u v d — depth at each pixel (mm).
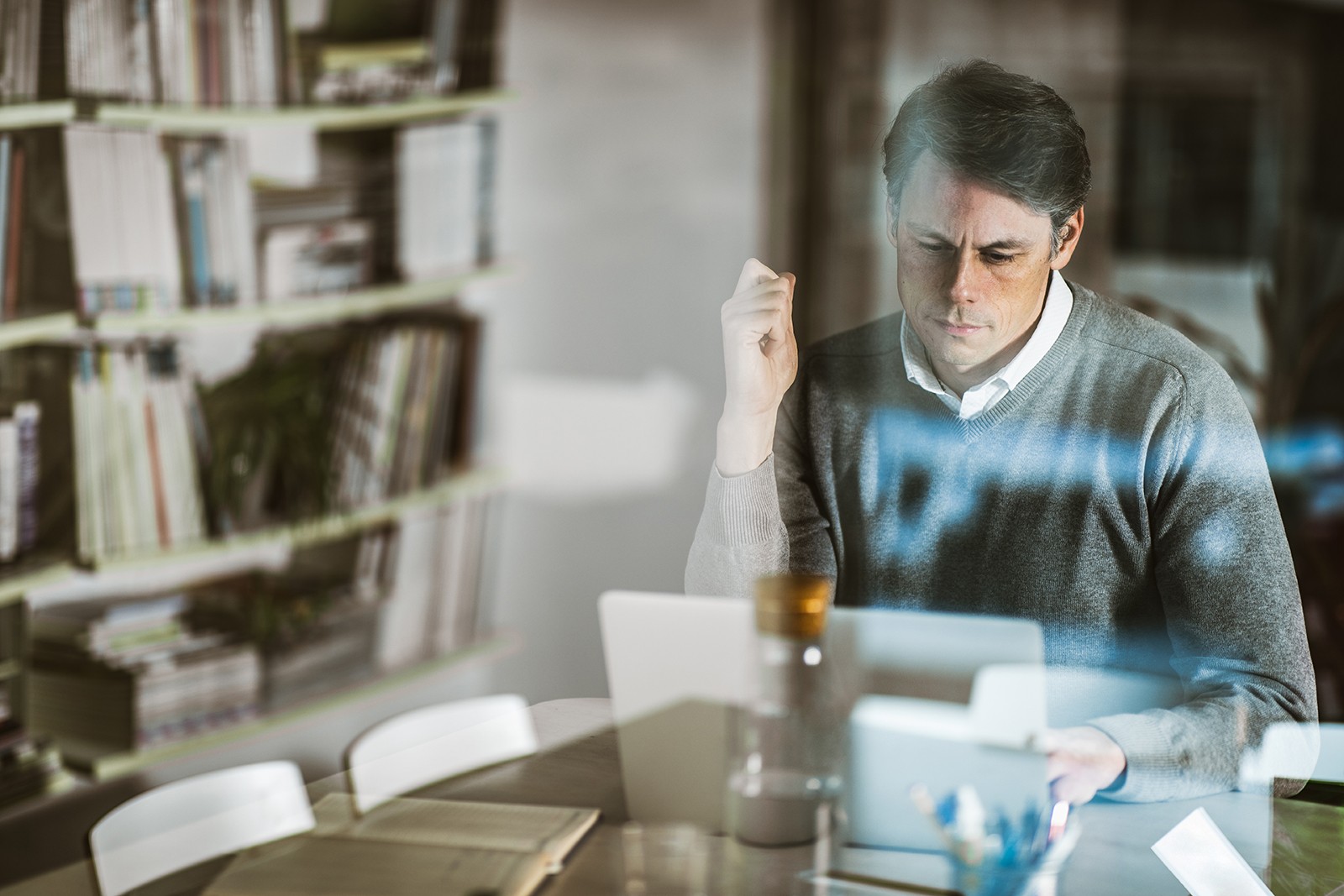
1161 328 1482
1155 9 3203
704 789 1182
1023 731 1230
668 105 2971
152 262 2213
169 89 2209
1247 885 1069
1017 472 1516
